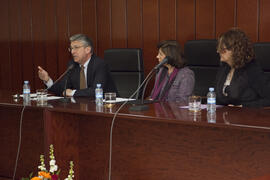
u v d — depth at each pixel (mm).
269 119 2242
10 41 6457
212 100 2562
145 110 2684
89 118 3074
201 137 2529
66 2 5777
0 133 3439
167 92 3512
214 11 4605
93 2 5512
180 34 4855
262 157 2285
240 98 3062
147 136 2779
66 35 5824
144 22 5113
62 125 3023
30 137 3221
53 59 6004
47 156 2941
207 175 2527
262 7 4289
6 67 6562
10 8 6391
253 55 3041
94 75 3809
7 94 3879
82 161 3148
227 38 2996
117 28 5336
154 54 5070
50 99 3414
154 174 2771
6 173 3434
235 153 2396
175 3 4867
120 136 2920
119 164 2945
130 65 4320
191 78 3486
